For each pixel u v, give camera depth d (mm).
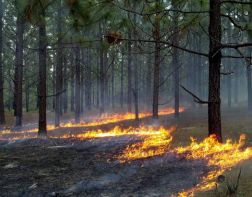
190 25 12266
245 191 7043
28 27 29172
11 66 41500
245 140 13469
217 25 11578
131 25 11820
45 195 7988
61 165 11117
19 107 27578
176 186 8078
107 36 11305
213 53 11539
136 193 7809
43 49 19109
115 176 9422
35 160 12031
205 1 11938
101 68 34562
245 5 12305
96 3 10117
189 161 10344
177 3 12000
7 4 32531
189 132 16641
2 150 14391
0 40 31734
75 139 17219
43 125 19359
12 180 9391
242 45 10930
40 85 19344
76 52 30672
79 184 8773
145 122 25844
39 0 8977
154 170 9758
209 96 11930
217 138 11820
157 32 12156
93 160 11695
